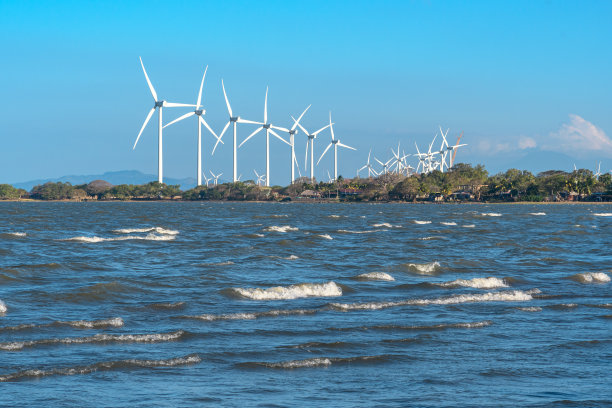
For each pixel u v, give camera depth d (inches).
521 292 3107.8
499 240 6904.5
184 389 1659.7
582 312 2723.9
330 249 5654.5
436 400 1603.1
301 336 2218.3
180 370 1818.4
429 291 3289.9
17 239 6456.7
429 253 5344.5
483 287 3454.7
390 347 2100.1
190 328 2309.3
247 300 2947.8
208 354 1972.2
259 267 4212.6
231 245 5930.1
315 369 1859.0
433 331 2324.1
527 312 2711.6
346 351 2044.8
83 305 2770.7
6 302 2770.7
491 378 1792.6
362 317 2549.2
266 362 1898.4
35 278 3592.5
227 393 1633.9
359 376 1798.7
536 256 5098.4
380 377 1791.3
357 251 5482.3
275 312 2586.1
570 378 1800.0
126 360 1867.6
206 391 1646.2
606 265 4512.8
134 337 2133.4
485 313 2669.8
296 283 3491.6
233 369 1838.1
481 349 2096.5
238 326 2354.8
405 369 1871.3
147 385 1684.3
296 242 6210.6
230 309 2704.2
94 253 5098.4
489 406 1560.0
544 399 1615.4
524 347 2129.7
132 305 2765.7
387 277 3740.2
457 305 2834.6
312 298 3034.0
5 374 1727.4
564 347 2133.4
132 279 3511.3
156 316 2529.5
